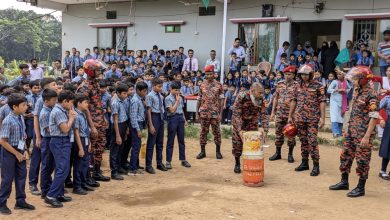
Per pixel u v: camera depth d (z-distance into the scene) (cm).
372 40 1398
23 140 573
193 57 1652
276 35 1549
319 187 721
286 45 1437
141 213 570
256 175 716
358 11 1408
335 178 784
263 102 775
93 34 1927
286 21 1526
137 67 1472
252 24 1590
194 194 665
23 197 580
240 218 556
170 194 664
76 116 622
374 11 1384
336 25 1766
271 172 828
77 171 655
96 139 714
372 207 612
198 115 949
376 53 1389
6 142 550
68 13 1975
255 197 654
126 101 764
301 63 1380
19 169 573
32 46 4728
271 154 1001
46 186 630
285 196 663
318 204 623
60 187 598
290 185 732
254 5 1578
